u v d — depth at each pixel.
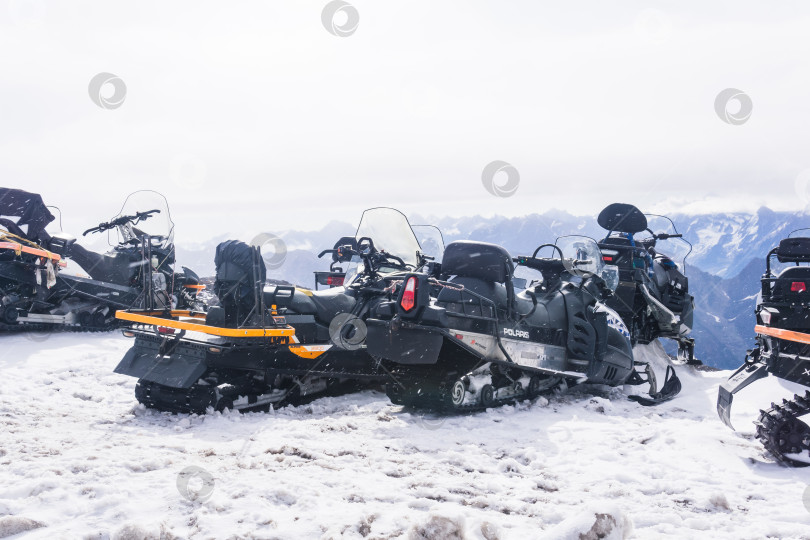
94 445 4.30
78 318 10.55
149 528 2.70
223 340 5.40
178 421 5.21
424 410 5.83
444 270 6.14
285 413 5.69
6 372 7.07
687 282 9.64
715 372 9.02
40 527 2.91
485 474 4.03
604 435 5.00
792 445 4.22
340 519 3.07
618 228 9.21
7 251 9.61
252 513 3.12
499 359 5.91
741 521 3.30
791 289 4.63
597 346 6.83
